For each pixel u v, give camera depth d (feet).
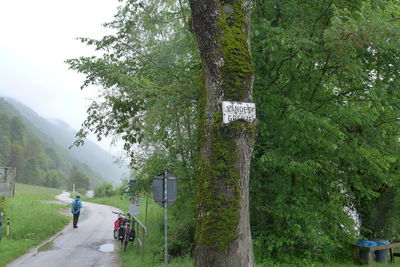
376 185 33.01
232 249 13.65
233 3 15.57
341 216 29.73
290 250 28.02
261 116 27.32
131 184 38.55
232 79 14.64
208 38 14.74
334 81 29.89
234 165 14.17
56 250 37.68
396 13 24.97
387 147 29.96
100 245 41.50
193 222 34.55
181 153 33.30
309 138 25.68
